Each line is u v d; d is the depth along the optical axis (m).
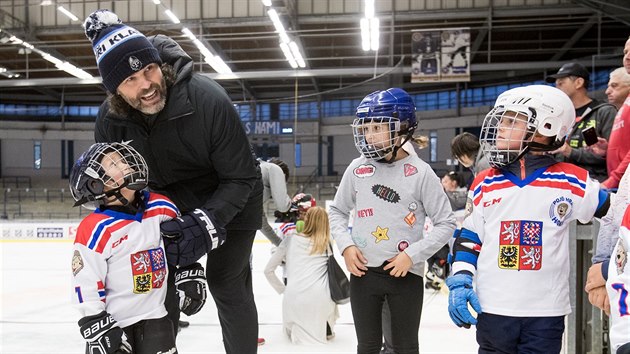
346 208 2.31
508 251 1.72
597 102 3.19
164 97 1.76
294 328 3.46
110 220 1.70
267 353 3.23
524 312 1.68
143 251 1.74
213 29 17.25
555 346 1.69
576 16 16.39
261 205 2.23
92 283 1.65
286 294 3.49
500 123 1.75
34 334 3.66
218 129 1.86
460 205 5.70
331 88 24.48
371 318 2.12
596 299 1.42
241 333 2.18
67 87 25.28
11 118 26.55
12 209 20.34
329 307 3.44
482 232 1.80
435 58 15.36
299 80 23.44
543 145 1.72
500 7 15.74
